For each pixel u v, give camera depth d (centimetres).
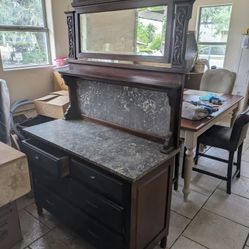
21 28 290
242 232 184
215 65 514
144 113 159
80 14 168
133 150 146
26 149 172
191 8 117
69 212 166
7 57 286
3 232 164
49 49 325
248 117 207
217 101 253
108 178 128
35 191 191
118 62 155
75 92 197
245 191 234
